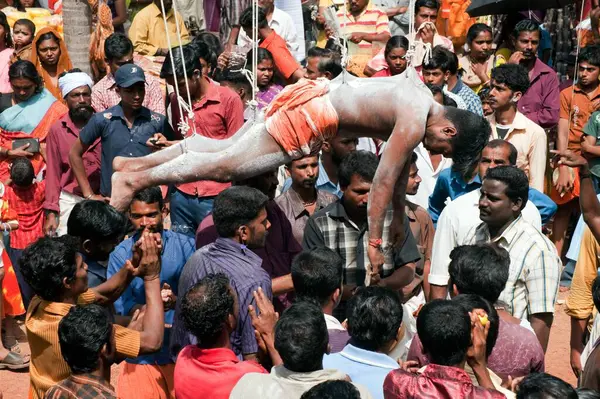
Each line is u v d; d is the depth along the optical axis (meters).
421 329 4.13
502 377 4.62
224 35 13.10
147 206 5.58
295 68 10.39
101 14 10.94
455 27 12.18
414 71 5.34
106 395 4.21
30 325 4.61
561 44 12.41
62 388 4.23
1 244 7.24
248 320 4.86
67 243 4.62
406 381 4.04
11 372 7.32
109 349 4.34
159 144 6.67
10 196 8.12
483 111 9.80
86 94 8.24
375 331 4.36
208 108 7.38
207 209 7.30
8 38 10.69
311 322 4.00
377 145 8.30
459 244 5.86
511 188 5.44
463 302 4.33
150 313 4.71
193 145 5.57
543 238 5.59
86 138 7.49
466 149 5.32
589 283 6.15
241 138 5.41
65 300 4.63
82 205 5.16
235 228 5.01
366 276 5.80
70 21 10.82
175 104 7.50
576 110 9.72
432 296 5.98
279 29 11.69
